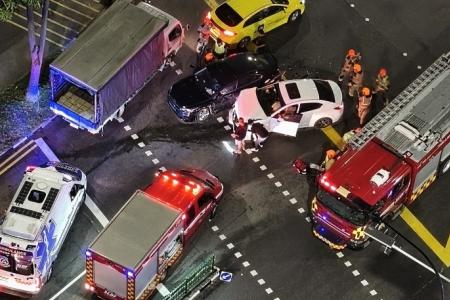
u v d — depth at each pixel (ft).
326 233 138.10
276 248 139.44
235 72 152.35
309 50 163.32
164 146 149.59
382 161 136.77
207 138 150.92
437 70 147.23
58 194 131.13
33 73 147.84
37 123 150.20
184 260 136.77
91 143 148.97
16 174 144.46
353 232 134.72
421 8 170.71
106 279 126.62
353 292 136.05
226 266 136.87
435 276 138.31
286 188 146.20
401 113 141.90
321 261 138.62
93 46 144.66
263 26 161.17
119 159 147.64
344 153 139.44
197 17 166.71
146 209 128.36
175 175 138.51
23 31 161.58
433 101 142.00
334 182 134.82
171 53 157.69
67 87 149.28
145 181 145.69
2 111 150.51
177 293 129.80
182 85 151.53
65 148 148.15
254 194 144.97
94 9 166.09
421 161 136.87
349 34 166.09
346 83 158.51
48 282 133.28
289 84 151.12
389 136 139.33
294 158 149.79
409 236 142.41
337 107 151.12
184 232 133.69
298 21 166.61
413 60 163.63
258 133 147.54
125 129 150.82
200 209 136.05
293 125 149.59
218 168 147.64
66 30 162.61
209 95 150.61
